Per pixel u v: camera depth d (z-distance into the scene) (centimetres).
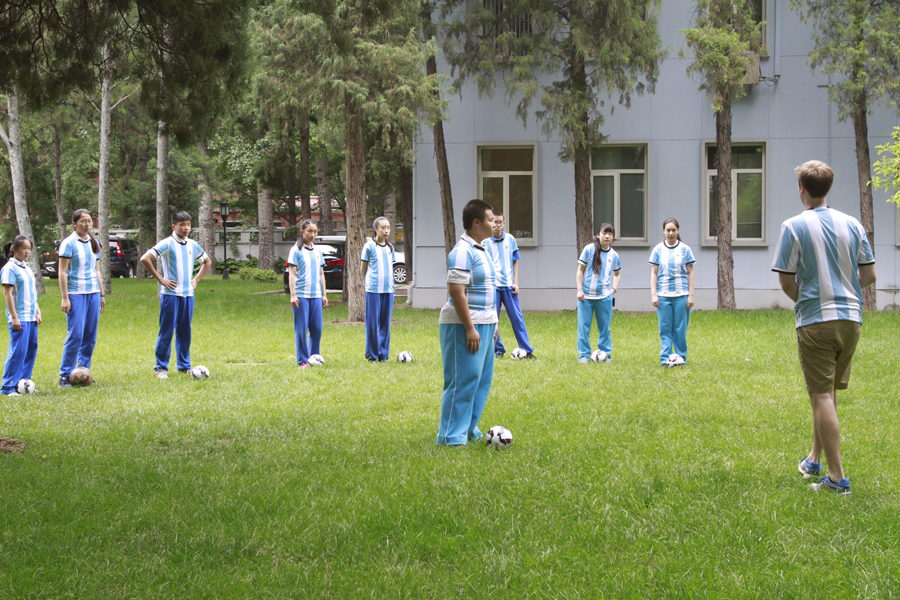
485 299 571
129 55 698
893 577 326
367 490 452
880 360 978
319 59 1527
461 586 324
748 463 501
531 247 1947
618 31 1628
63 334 1408
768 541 366
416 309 1931
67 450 561
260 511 416
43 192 3412
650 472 481
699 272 1917
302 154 2745
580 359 1041
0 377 967
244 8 677
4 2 614
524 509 416
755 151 1920
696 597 312
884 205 1864
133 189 3008
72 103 2256
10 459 530
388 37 1577
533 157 1938
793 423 621
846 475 473
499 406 712
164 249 948
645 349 1172
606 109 1914
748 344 1185
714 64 1647
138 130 2906
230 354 1164
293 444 574
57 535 384
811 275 454
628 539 373
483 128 1939
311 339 1064
